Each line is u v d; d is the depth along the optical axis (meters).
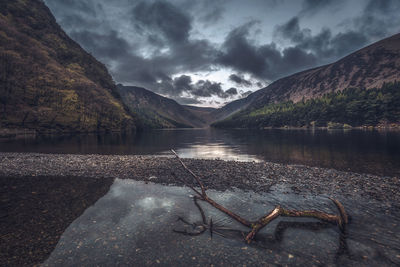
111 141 61.47
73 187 13.14
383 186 12.86
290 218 8.45
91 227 7.69
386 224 7.79
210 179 14.75
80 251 6.14
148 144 50.56
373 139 51.22
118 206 9.84
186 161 22.45
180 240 6.78
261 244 6.55
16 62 131.12
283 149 35.84
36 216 8.70
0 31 150.62
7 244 6.51
